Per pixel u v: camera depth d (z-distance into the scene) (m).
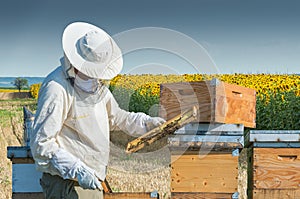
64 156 4.30
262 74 23.55
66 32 4.43
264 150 5.29
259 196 5.31
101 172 4.74
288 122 14.22
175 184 5.23
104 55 4.34
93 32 4.41
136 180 9.55
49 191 4.60
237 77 22.39
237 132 5.11
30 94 53.25
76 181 4.58
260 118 14.45
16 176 5.35
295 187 5.31
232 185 5.19
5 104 35.94
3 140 17.33
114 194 5.25
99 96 4.60
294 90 14.62
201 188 5.21
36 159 4.39
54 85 4.39
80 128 4.55
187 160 5.20
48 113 4.34
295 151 5.29
